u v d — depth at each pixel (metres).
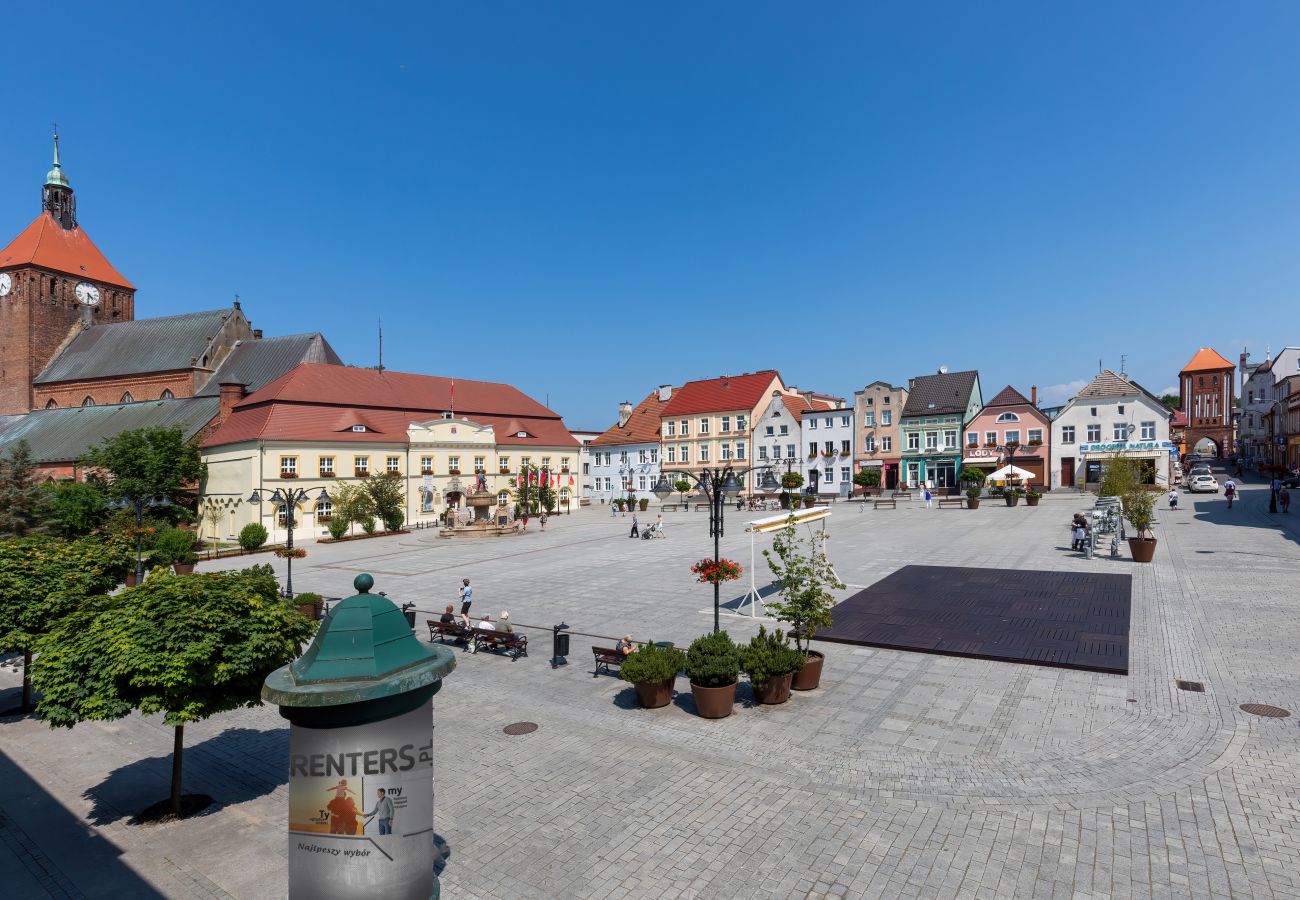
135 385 71.06
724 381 82.62
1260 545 29.59
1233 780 10.04
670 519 56.88
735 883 8.05
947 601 21.50
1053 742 11.52
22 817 10.34
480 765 11.45
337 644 5.73
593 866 8.47
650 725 13.00
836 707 13.45
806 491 73.81
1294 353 81.50
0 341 76.44
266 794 10.98
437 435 60.66
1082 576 24.64
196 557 36.03
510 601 24.81
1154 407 59.25
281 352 68.31
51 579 14.56
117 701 9.33
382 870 5.70
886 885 7.89
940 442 67.50
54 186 78.62
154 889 8.46
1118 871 8.00
